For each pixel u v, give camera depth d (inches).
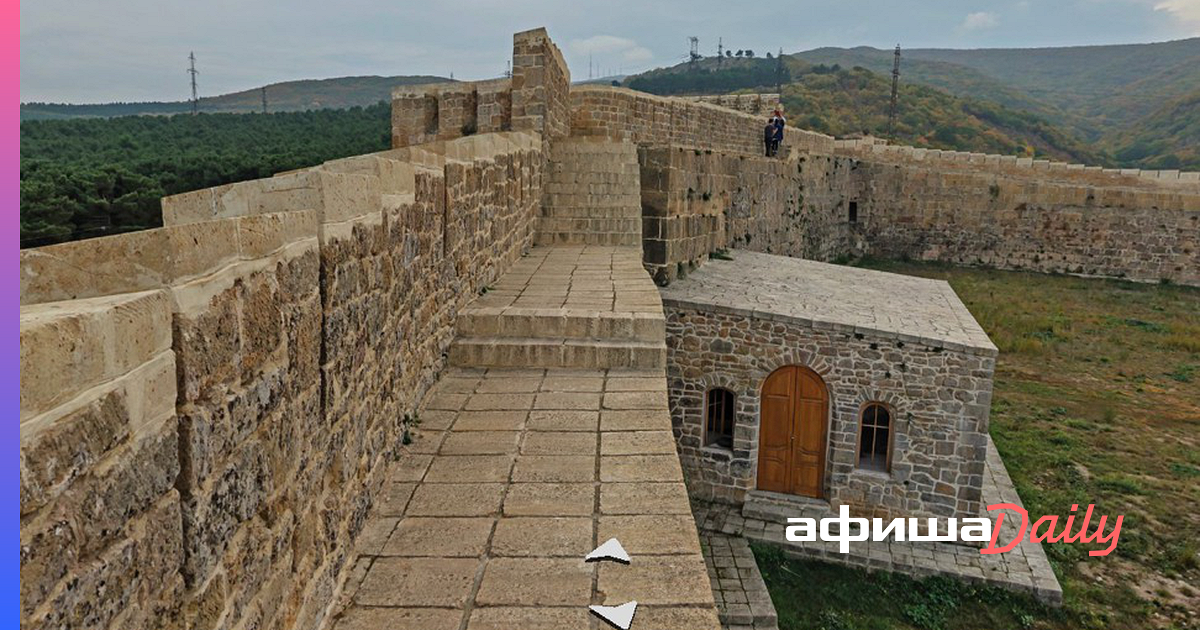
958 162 1357.0
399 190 238.2
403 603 166.9
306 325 150.6
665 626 158.6
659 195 621.3
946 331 500.4
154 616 94.1
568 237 588.4
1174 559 466.6
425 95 862.5
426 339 281.7
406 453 239.5
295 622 143.6
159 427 95.1
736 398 529.0
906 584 450.0
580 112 816.9
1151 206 1246.3
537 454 239.1
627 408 277.0
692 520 200.5
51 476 73.4
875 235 1418.6
